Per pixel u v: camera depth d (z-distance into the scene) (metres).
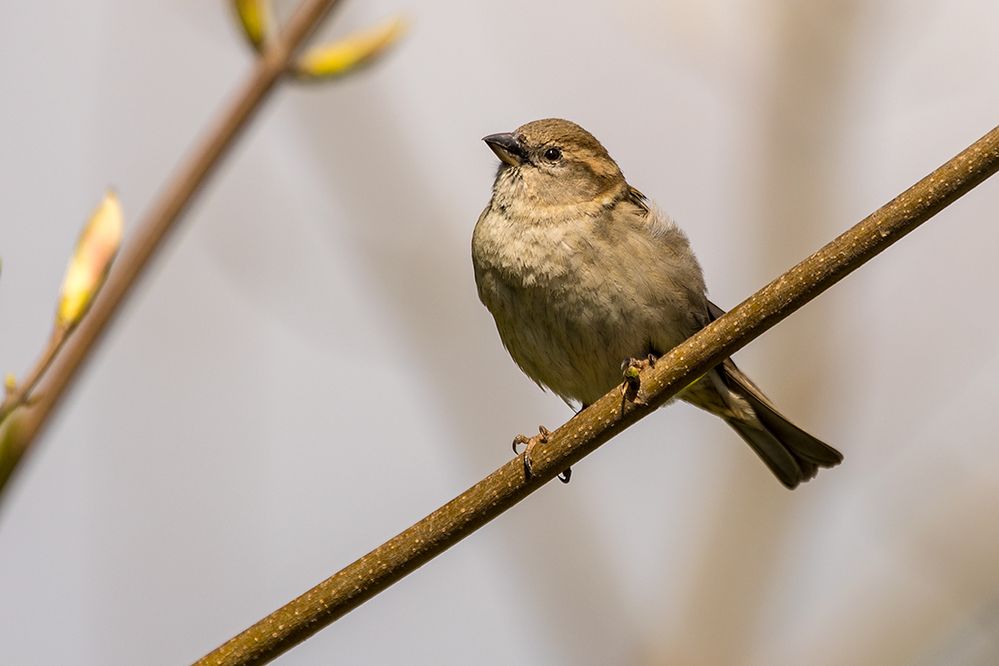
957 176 5.99
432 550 6.39
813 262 6.40
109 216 4.70
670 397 6.63
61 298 4.56
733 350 6.59
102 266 4.64
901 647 10.17
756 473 12.80
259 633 6.19
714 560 12.30
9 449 4.38
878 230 6.20
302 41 5.37
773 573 12.39
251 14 5.31
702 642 11.91
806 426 13.48
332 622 6.25
